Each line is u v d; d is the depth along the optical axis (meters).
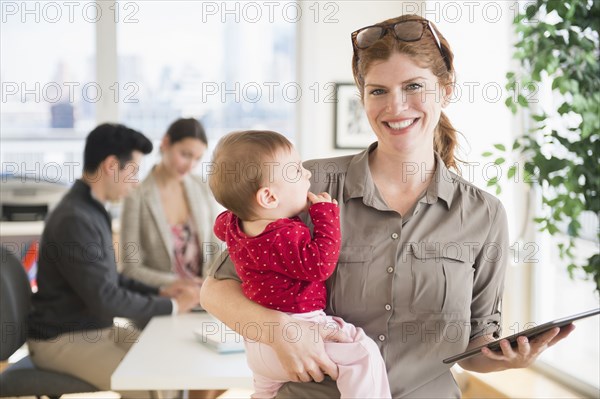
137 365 2.20
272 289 1.48
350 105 4.98
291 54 5.13
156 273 3.26
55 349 2.78
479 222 1.53
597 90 2.59
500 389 3.12
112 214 4.39
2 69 5.02
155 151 5.07
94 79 5.09
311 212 1.49
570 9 2.56
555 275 3.44
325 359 1.43
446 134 1.72
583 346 3.19
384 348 1.49
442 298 1.48
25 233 4.37
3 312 2.63
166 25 5.10
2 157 5.02
